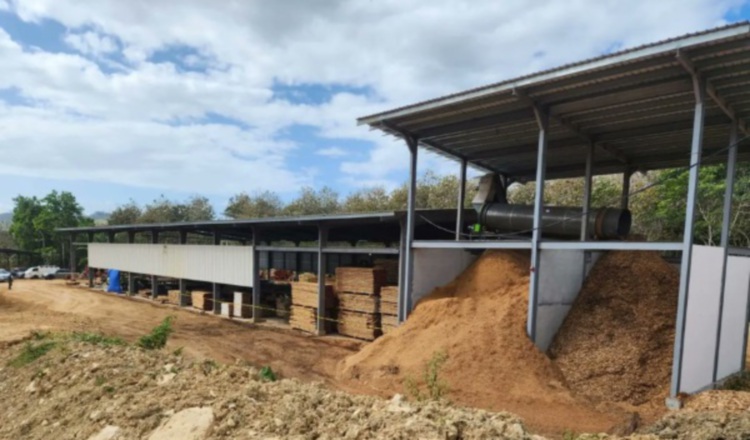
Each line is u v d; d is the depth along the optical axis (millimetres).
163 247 23844
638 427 6758
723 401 7270
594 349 9391
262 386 5496
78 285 33438
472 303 10898
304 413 4441
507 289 10992
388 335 11117
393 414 4234
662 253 14617
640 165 14938
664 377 8430
